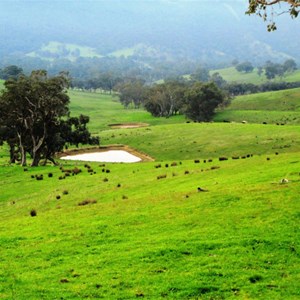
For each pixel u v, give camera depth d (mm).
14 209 43875
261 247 22969
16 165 81188
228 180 40500
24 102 78438
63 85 80688
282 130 102375
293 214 27406
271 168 43562
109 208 34875
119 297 18297
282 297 17750
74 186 51875
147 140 111812
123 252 23547
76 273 21172
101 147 110750
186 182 43938
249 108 187875
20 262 23344
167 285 19156
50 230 29422
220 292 18484
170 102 187125
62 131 83875
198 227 26984
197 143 101438
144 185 45938
